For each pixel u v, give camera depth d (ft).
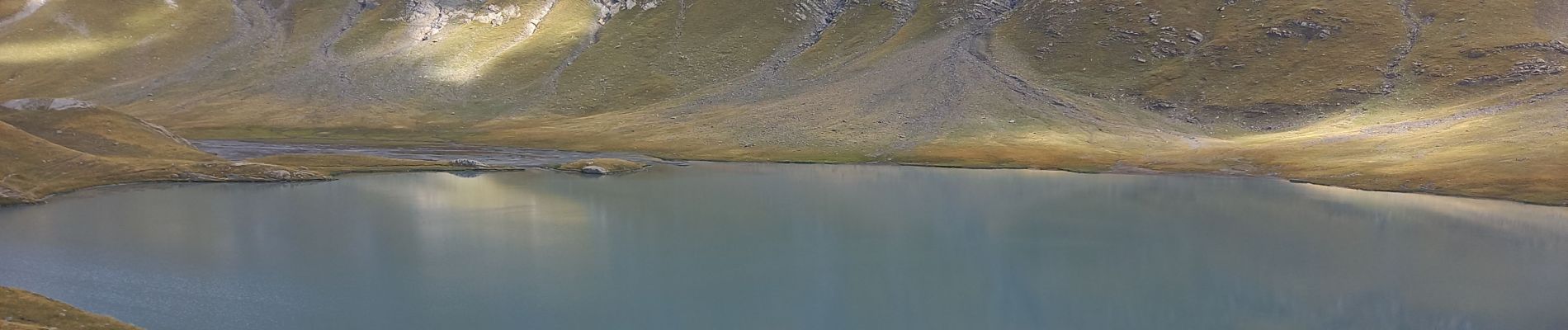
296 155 395.96
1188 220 250.98
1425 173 312.09
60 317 130.62
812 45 624.59
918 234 232.94
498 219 255.29
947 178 358.43
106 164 337.11
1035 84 488.85
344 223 247.91
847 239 225.97
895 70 528.63
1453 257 201.36
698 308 164.04
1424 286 176.04
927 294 174.19
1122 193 310.04
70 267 187.11
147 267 188.85
